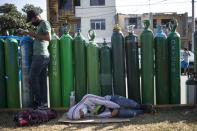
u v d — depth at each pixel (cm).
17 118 694
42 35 748
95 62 792
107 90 796
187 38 4566
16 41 790
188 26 4603
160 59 791
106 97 749
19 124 682
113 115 716
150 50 786
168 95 803
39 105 775
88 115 725
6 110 786
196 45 806
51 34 791
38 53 752
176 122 687
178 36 790
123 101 740
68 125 682
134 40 790
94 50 790
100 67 800
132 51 789
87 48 794
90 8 4644
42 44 754
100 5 4659
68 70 793
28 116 694
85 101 732
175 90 797
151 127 655
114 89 799
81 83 795
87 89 805
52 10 4431
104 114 719
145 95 794
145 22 796
